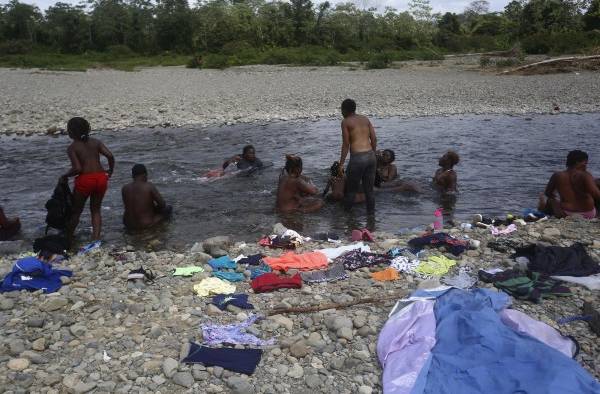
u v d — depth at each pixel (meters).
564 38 47.50
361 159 8.85
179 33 67.19
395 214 9.12
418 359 4.10
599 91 25.08
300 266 6.36
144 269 6.23
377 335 4.76
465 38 65.88
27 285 5.84
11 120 19.06
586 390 3.58
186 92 27.55
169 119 19.38
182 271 6.28
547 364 3.83
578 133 15.95
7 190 10.73
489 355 4.01
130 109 21.58
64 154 13.98
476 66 42.56
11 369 4.29
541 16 54.41
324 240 7.69
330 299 5.52
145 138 16.19
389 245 7.13
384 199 9.97
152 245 7.76
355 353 4.46
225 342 4.64
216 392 4.01
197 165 12.70
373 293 5.63
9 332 4.91
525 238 7.32
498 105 22.05
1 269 6.39
